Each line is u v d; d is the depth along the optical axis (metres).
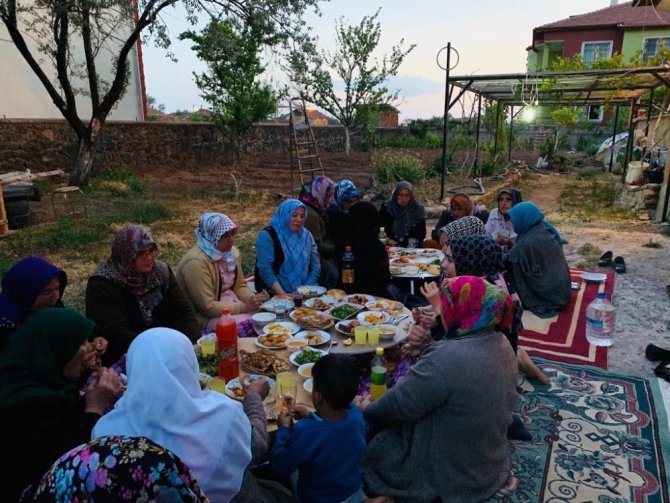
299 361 2.96
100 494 1.29
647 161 12.65
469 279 2.46
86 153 13.07
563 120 20.69
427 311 3.43
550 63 27.66
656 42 24.81
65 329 2.21
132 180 13.88
